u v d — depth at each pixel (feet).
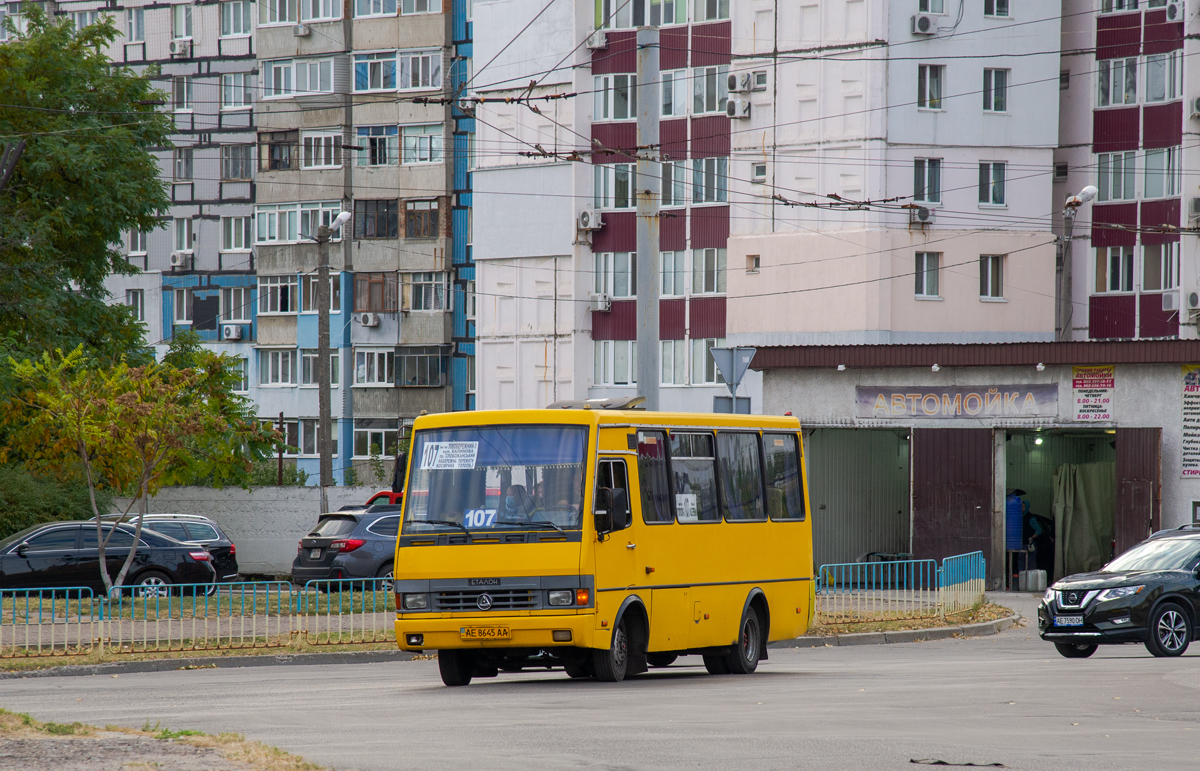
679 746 48.26
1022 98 239.09
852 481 187.42
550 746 48.21
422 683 79.97
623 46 263.49
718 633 83.30
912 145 234.38
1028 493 189.16
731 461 86.89
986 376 172.76
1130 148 242.78
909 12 233.55
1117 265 244.01
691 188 256.73
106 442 129.59
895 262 232.73
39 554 135.33
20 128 186.09
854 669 87.25
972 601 138.82
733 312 246.47
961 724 55.16
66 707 64.85
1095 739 50.70
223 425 143.95
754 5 244.22
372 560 143.54
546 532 73.77
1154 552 100.68
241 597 104.42
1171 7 237.04
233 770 37.99
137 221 196.85
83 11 355.97
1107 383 166.81
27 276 182.50
